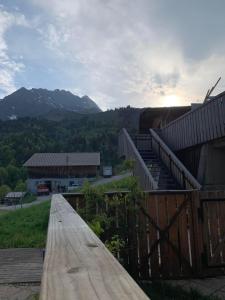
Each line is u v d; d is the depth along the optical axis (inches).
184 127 609.9
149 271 272.5
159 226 278.4
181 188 515.2
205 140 523.2
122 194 265.0
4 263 315.9
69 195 263.9
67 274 40.1
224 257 284.7
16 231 520.4
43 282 37.0
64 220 90.2
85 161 1930.4
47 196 1649.9
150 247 274.4
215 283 260.5
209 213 286.8
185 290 237.6
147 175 504.7
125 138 757.9
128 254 269.1
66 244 57.4
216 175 537.0
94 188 254.4
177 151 660.1
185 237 281.9
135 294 32.6
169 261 275.9
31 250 385.1
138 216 274.5
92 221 232.1
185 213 284.8
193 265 278.2
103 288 34.7
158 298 215.6
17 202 1552.7
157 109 984.3
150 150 693.3
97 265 44.0
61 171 1898.4
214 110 491.5
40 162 1905.8
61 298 32.1
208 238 284.0
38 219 597.3
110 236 259.3
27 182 1893.5
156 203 279.9
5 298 216.7
